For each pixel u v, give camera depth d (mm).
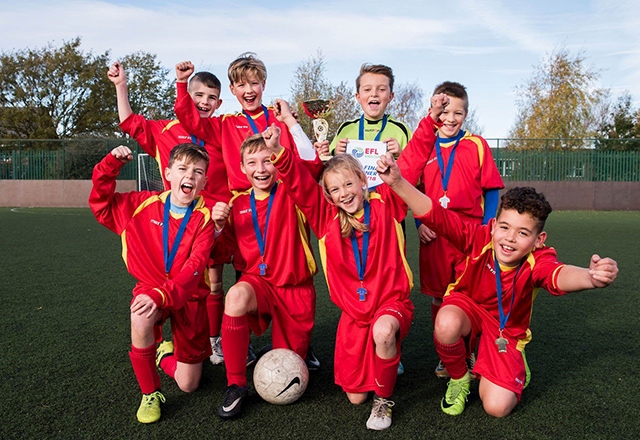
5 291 5527
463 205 3893
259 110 4113
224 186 4148
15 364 3457
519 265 2914
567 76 28875
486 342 2992
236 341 2922
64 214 17094
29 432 2574
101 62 33844
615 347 3896
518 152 21234
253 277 3271
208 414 2836
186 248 3137
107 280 6145
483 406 2895
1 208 20531
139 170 21906
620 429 2646
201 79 4469
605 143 21328
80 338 4000
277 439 2541
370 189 3834
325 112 3836
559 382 3254
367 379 2883
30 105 32156
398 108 36156
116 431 2609
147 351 2750
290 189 3061
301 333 3322
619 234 11312
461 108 3914
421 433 2617
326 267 3137
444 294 3592
